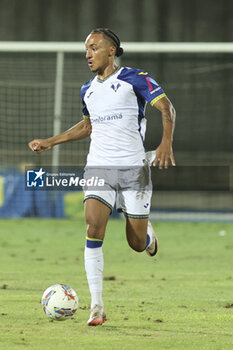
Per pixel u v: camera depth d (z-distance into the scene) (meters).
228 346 17.14
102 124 20.70
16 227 56.53
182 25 114.94
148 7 115.50
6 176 63.97
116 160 20.58
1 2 115.75
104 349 16.59
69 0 115.88
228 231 55.00
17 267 35.12
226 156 107.75
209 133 109.62
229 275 32.75
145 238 21.83
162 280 30.92
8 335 18.17
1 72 104.94
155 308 23.30
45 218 63.72
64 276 31.88
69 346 16.86
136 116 20.70
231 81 108.56
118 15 115.69
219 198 82.19
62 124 102.44
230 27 114.12
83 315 21.44
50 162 95.25
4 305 23.41
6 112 103.62
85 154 94.69
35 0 115.62
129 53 108.25
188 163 104.62
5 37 115.50
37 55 106.00
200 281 30.62
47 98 104.25
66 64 105.38
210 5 114.44
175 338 18.08
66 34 115.69
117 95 20.34
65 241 48.12
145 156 21.08
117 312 22.36
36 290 27.27
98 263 19.91
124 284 29.53
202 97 109.50
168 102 20.27
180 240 48.91
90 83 20.97
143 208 21.08
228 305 23.95
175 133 110.06
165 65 109.19
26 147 100.62
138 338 18.02
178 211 70.19
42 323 20.03
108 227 57.25
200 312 22.56
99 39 20.47
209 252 42.31
